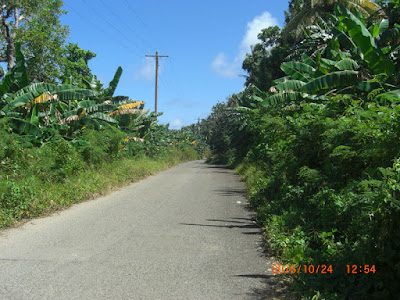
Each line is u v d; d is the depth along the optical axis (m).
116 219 7.28
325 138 6.53
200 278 4.17
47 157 10.89
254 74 28.44
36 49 19.66
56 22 20.89
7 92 12.07
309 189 6.38
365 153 4.88
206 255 5.05
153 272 4.33
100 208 8.48
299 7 17.12
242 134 25.03
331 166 5.91
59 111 14.66
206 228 6.64
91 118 14.24
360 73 9.33
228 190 12.44
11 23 19.52
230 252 5.21
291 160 7.72
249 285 3.98
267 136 10.73
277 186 8.44
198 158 57.28
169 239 5.82
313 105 8.43
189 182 15.12
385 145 4.50
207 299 3.60
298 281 3.88
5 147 9.78
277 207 7.11
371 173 4.72
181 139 48.84
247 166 18.39
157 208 8.56
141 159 22.11
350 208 4.63
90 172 12.09
